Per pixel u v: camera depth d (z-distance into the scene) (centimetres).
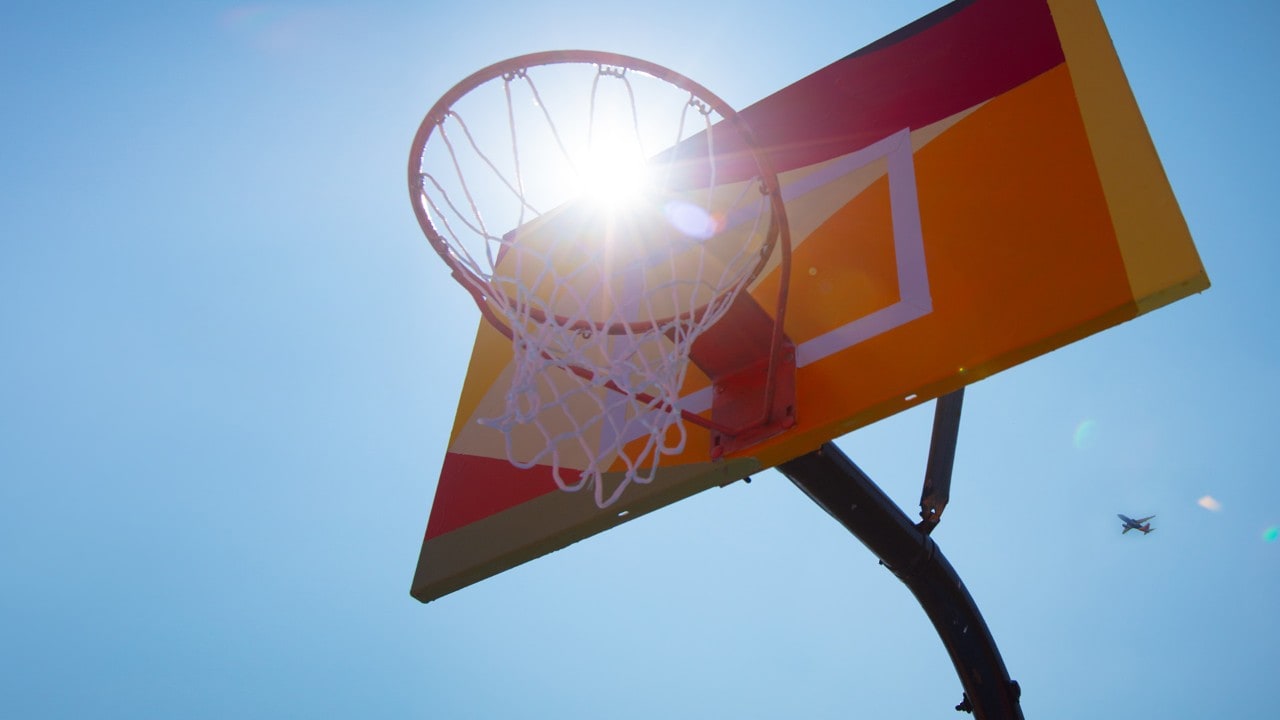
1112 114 315
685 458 336
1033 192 314
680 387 336
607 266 379
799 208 370
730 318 333
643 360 330
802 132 397
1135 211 288
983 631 382
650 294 353
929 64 381
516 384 331
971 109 354
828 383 315
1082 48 340
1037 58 350
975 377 288
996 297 299
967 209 326
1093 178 304
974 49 371
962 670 387
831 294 338
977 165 335
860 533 368
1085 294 281
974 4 386
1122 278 277
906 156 357
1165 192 286
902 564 373
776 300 348
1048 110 332
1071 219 300
